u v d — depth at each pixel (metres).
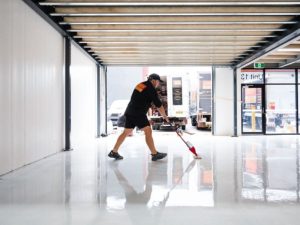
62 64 6.43
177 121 12.63
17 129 4.36
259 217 2.32
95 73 9.84
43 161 5.06
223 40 7.22
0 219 2.29
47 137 5.61
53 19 5.46
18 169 4.32
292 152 6.20
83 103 8.30
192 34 6.68
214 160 5.14
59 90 6.26
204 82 13.26
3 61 3.95
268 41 7.18
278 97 11.29
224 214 2.39
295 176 3.81
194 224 2.18
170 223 2.20
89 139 9.05
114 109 14.05
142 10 5.28
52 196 2.91
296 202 2.70
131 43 7.54
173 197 2.87
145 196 2.90
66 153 6.10
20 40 4.45
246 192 3.04
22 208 2.55
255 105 11.25
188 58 9.48
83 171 4.18
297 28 5.70
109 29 6.25
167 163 4.85
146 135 5.11
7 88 4.06
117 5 5.07
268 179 3.64
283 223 2.20
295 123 11.33
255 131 11.23
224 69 10.89
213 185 3.34
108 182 3.50
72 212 2.44
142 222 2.22
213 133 10.94
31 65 4.85
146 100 5.10
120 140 5.21
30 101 4.81
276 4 4.96
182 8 5.23
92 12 5.32
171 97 12.56
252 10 5.24
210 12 5.29
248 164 4.73
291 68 11.25
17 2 4.35
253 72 11.23
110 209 2.51
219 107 10.88
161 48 8.08
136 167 4.48
